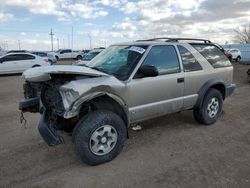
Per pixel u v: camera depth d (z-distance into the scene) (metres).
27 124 5.84
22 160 4.03
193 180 3.37
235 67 23.70
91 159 3.71
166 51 4.66
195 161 3.88
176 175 3.49
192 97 5.05
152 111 4.43
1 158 4.10
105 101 3.97
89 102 3.77
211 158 3.97
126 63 4.31
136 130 5.19
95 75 3.70
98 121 3.66
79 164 3.88
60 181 3.42
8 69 17.88
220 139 4.74
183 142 4.61
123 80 4.03
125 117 4.13
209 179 3.38
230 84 5.93
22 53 18.56
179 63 4.79
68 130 4.02
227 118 6.02
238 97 8.63
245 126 5.46
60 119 3.89
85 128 3.61
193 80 4.99
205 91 5.20
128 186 3.27
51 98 3.86
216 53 5.66
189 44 5.16
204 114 5.32
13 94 10.20
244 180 3.35
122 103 3.99
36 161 3.99
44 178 3.50
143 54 4.29
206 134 4.99
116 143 3.92
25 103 4.31
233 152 4.18
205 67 5.25
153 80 4.32
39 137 4.99
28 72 3.81
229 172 3.55
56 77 3.63
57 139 3.69
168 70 4.62
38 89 4.19
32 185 3.34
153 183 3.32
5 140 4.86
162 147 4.40
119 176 3.51
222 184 3.27
